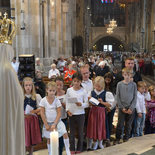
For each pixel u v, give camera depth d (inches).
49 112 134.6
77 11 1162.0
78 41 922.1
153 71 602.2
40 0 427.5
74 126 152.9
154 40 1074.1
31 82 141.8
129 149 135.0
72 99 144.6
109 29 1649.9
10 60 62.5
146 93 197.9
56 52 586.9
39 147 175.9
